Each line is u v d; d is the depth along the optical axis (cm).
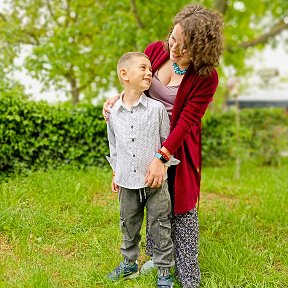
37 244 356
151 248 312
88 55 902
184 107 264
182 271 286
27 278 297
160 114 263
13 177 543
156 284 294
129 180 265
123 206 278
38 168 606
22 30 977
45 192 453
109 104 280
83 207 427
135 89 261
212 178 644
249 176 677
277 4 1105
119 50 802
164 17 848
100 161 675
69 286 297
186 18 246
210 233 390
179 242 285
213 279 300
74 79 1020
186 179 273
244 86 1600
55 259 330
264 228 410
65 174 539
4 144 580
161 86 273
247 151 805
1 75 816
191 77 258
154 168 258
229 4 1018
